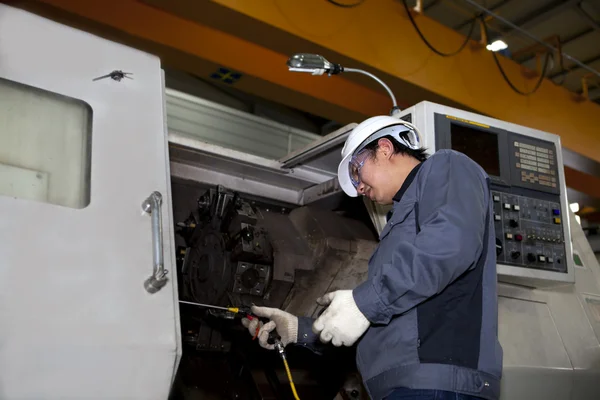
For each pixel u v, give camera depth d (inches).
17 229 44.1
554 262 87.1
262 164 91.9
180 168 91.0
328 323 53.1
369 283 53.0
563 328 92.7
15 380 39.6
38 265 43.5
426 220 53.5
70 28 55.8
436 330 53.4
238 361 88.3
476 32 225.0
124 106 55.5
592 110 222.8
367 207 87.1
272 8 148.7
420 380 51.8
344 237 95.5
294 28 151.6
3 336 39.9
